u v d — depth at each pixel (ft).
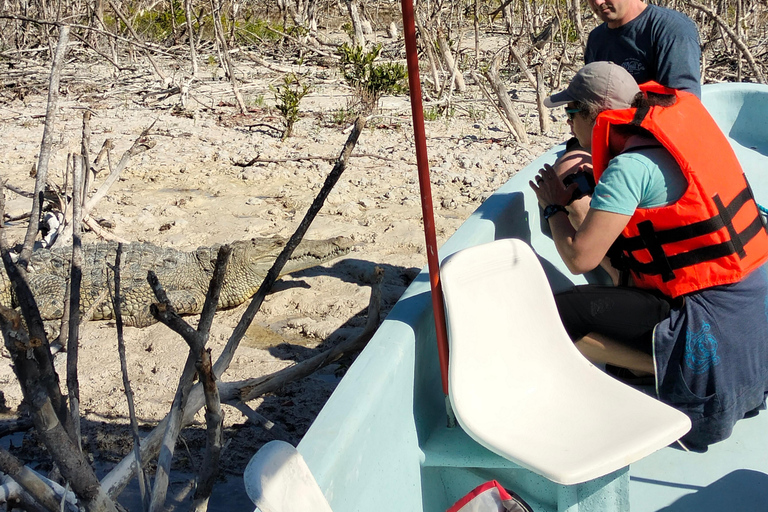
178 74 39.81
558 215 9.23
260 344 14.55
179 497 7.50
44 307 15.53
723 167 8.27
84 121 7.48
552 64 40.60
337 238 17.44
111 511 4.44
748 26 38.65
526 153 26.43
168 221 20.25
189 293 16.21
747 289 8.45
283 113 28.96
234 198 22.29
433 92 35.63
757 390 8.86
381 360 7.17
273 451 5.16
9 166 24.47
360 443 6.41
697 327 8.32
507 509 6.75
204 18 48.47
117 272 5.88
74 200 6.30
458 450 7.65
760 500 8.17
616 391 7.66
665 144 8.04
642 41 11.30
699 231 8.12
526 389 7.61
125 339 14.37
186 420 6.72
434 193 22.65
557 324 8.10
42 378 4.68
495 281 7.72
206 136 29.19
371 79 32.86
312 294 16.53
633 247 8.60
